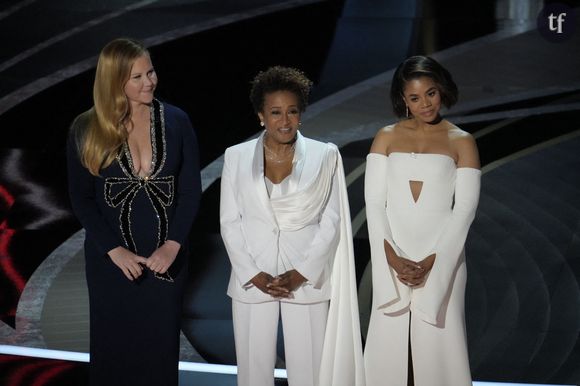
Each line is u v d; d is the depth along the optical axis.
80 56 27.14
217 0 30.89
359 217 20.70
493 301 17.89
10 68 26.69
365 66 26.69
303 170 12.63
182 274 13.11
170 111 13.02
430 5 30.41
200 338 17.08
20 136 23.88
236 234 12.80
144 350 13.09
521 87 25.28
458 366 13.09
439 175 13.06
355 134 23.30
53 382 15.16
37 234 20.72
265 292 12.50
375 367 13.44
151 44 27.83
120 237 12.88
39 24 28.98
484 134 23.58
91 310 13.09
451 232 12.90
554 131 23.62
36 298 18.53
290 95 12.36
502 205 21.14
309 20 29.42
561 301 17.77
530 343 16.47
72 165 12.83
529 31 28.17
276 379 15.42
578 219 20.50
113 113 12.44
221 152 23.02
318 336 12.91
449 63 26.53
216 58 26.98
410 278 12.82
